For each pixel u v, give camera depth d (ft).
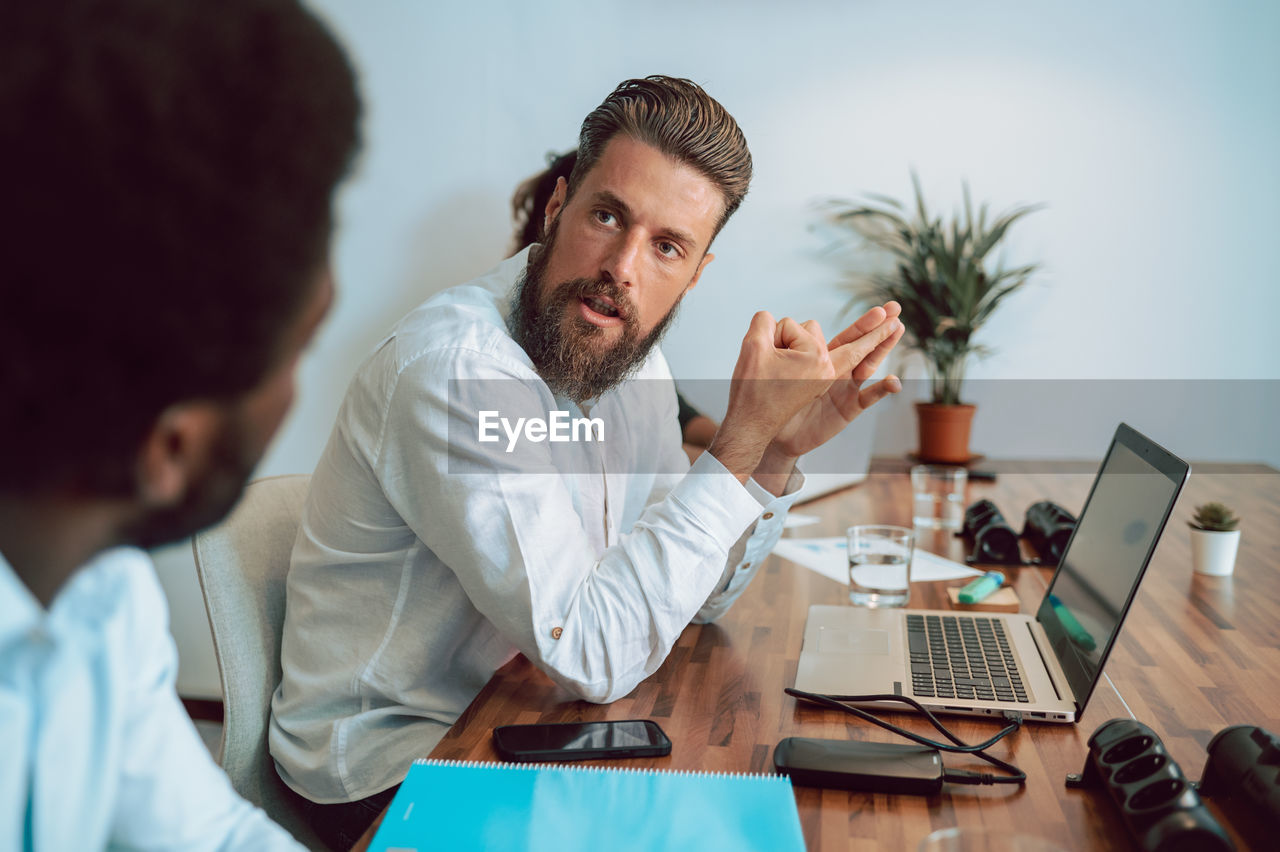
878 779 2.72
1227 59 10.30
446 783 2.61
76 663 1.58
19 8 0.98
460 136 10.64
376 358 3.65
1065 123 10.60
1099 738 2.72
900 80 10.74
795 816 2.48
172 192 1.01
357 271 10.69
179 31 1.03
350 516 3.64
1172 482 3.24
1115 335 10.82
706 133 3.64
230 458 1.22
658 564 3.40
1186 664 3.76
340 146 1.17
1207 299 10.64
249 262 1.08
